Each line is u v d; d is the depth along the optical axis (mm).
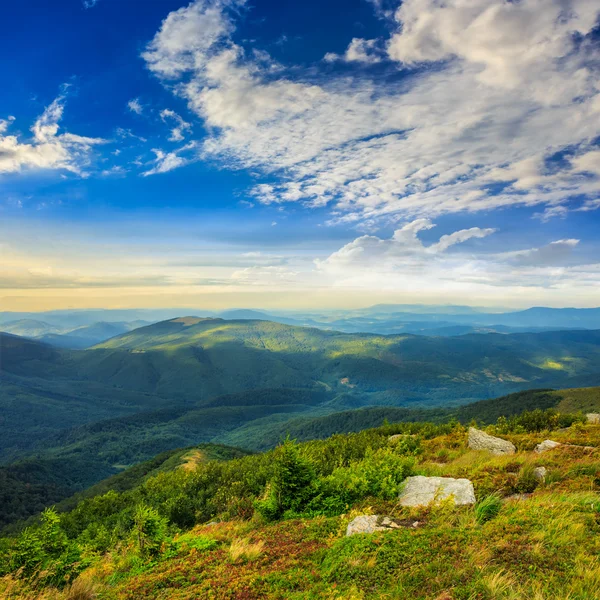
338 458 22438
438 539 8023
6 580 9953
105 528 22953
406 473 14508
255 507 14312
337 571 7711
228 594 7750
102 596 8844
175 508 20734
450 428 33312
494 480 11875
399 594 6414
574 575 6152
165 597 8156
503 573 6559
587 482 10758
